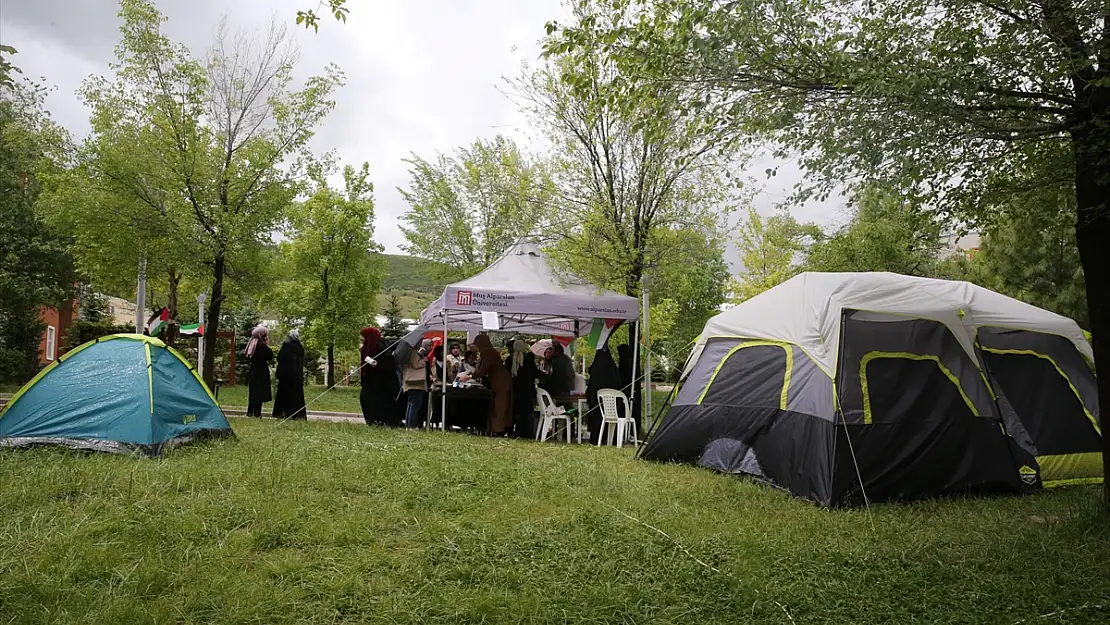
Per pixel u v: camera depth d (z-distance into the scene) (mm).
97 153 16438
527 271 13914
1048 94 5684
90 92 16484
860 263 16438
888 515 6816
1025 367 8852
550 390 13562
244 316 33000
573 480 7691
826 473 7324
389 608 4273
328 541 5363
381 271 29250
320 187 27688
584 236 14297
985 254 16703
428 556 5082
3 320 23234
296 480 6906
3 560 4621
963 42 5547
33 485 6320
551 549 5348
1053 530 6234
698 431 9312
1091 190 5957
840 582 4965
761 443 8445
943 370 8078
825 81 5836
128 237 16500
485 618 4195
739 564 5160
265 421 13109
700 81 5918
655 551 5367
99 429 8055
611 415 12320
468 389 13164
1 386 22578
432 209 26828
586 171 14656
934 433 7727
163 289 24641
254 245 18344
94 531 5254
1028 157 6742
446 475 7469
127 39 16812
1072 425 8719
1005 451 7980
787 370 8453
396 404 13641
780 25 5773
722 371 9422
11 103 20125
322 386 30828
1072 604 4707
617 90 6328
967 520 6691
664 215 14398
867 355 7910
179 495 6355
